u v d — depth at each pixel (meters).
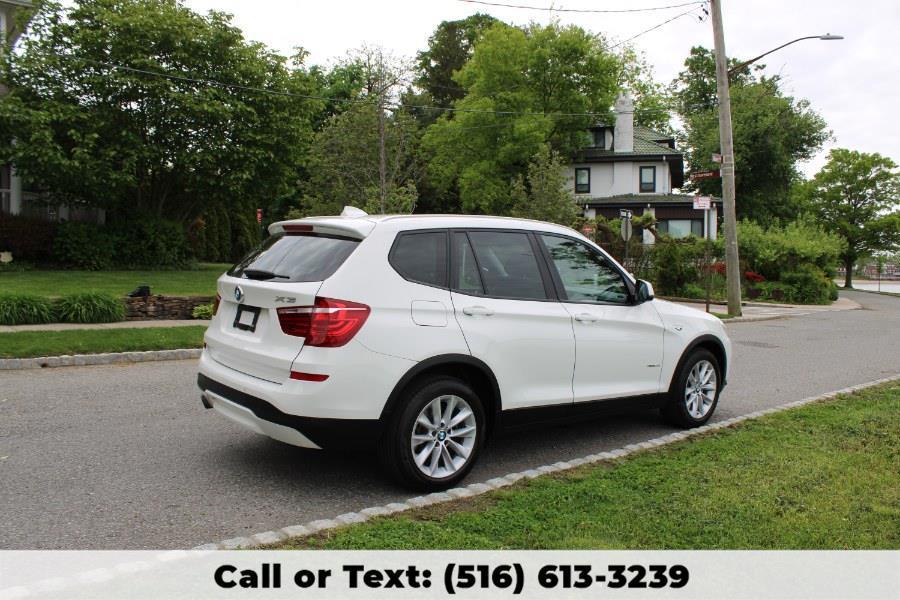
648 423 7.01
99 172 21.78
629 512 4.25
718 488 4.68
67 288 16.75
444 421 4.84
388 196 25.05
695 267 27.91
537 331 5.34
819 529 4.02
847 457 5.44
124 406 7.12
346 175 27.08
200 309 13.88
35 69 21.23
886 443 5.89
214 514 4.32
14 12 22.89
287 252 4.98
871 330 17.58
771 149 44.22
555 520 4.12
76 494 4.60
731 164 20.30
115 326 12.08
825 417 6.86
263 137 24.70
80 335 10.59
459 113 41.91
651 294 6.21
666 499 4.47
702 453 5.55
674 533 3.96
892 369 10.84
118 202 24.88
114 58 22.53
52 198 23.38
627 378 6.08
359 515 4.21
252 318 4.84
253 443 5.91
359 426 4.48
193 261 26.97
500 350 5.11
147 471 5.11
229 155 24.27
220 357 5.11
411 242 4.91
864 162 57.50
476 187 40.12
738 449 5.68
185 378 8.71
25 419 6.49
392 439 4.62
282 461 5.43
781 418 6.82
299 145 26.36
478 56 41.22
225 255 36.97
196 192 26.16
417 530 3.97
